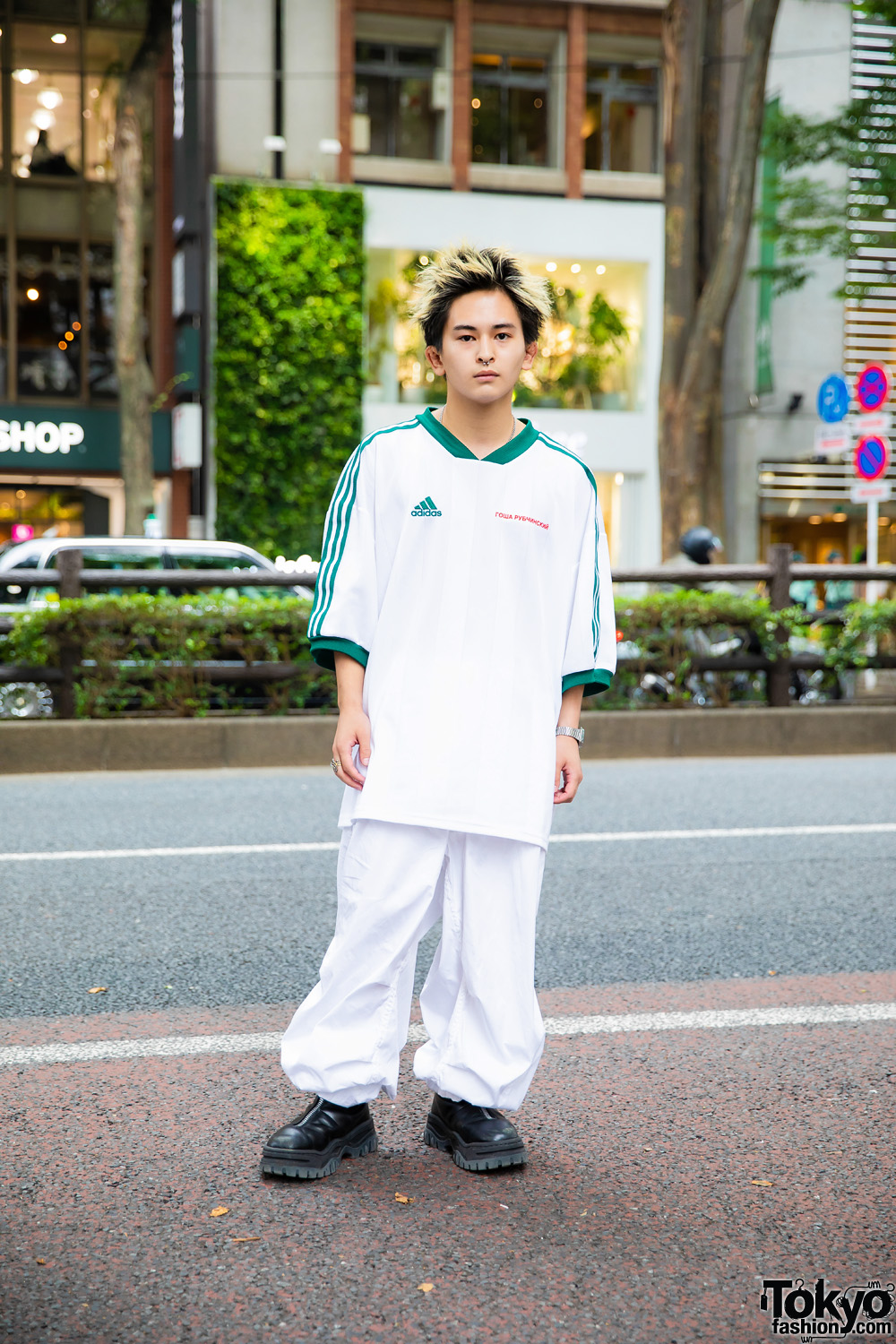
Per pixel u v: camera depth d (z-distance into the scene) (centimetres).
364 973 225
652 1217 214
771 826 589
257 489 1984
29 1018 321
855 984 353
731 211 1304
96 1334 176
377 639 225
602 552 236
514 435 227
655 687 885
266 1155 227
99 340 2064
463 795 219
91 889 462
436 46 2053
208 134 1988
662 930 411
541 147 2095
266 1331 177
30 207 2023
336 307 1988
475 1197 221
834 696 941
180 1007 330
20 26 2002
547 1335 177
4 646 808
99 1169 232
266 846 540
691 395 1333
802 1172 233
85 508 2086
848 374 2134
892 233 2003
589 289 2098
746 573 900
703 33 1344
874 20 2019
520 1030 229
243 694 845
